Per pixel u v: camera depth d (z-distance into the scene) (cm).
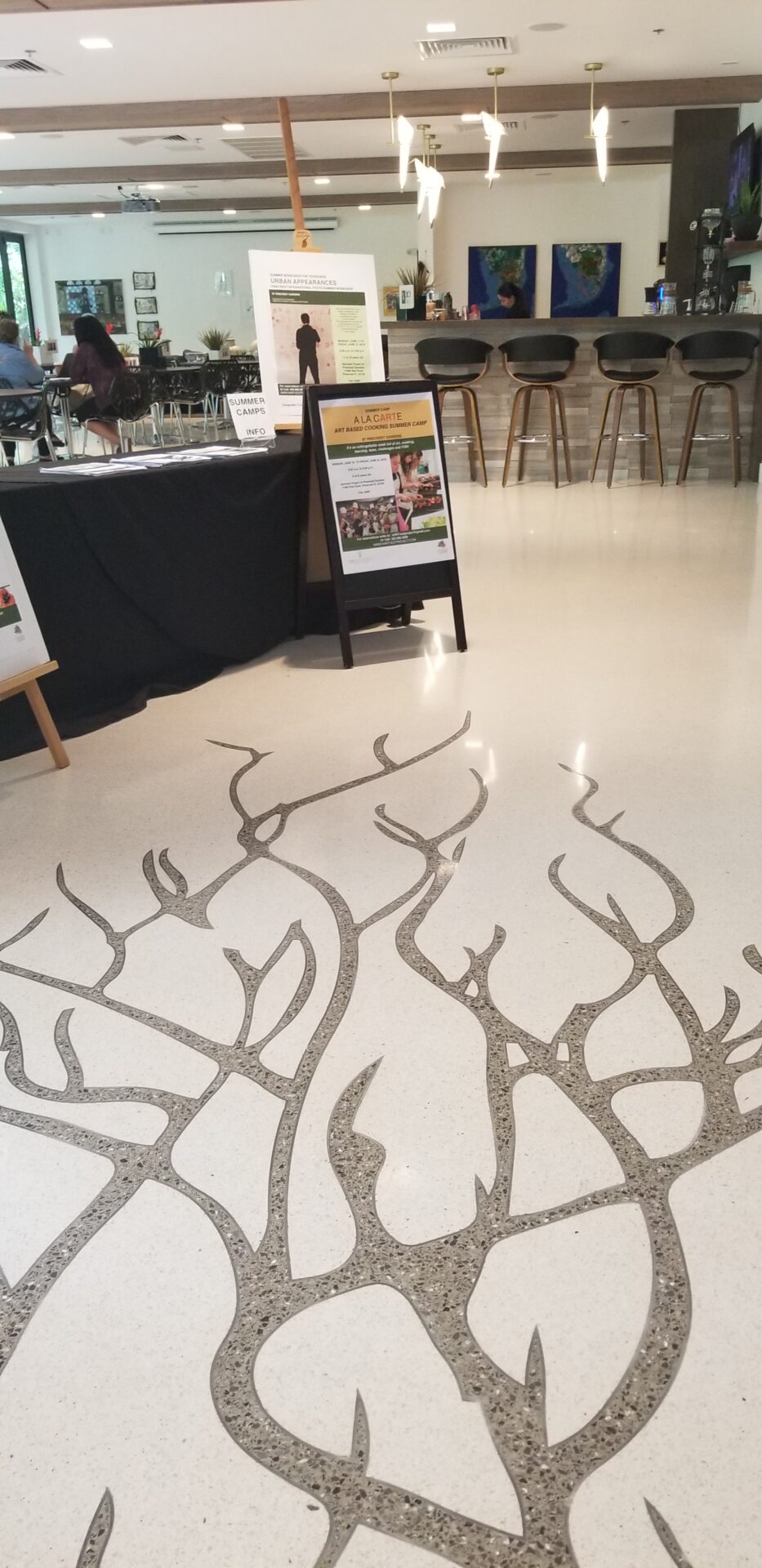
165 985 200
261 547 405
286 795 282
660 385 829
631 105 965
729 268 985
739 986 194
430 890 230
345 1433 118
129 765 306
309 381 449
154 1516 111
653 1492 111
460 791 279
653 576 523
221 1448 117
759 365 805
